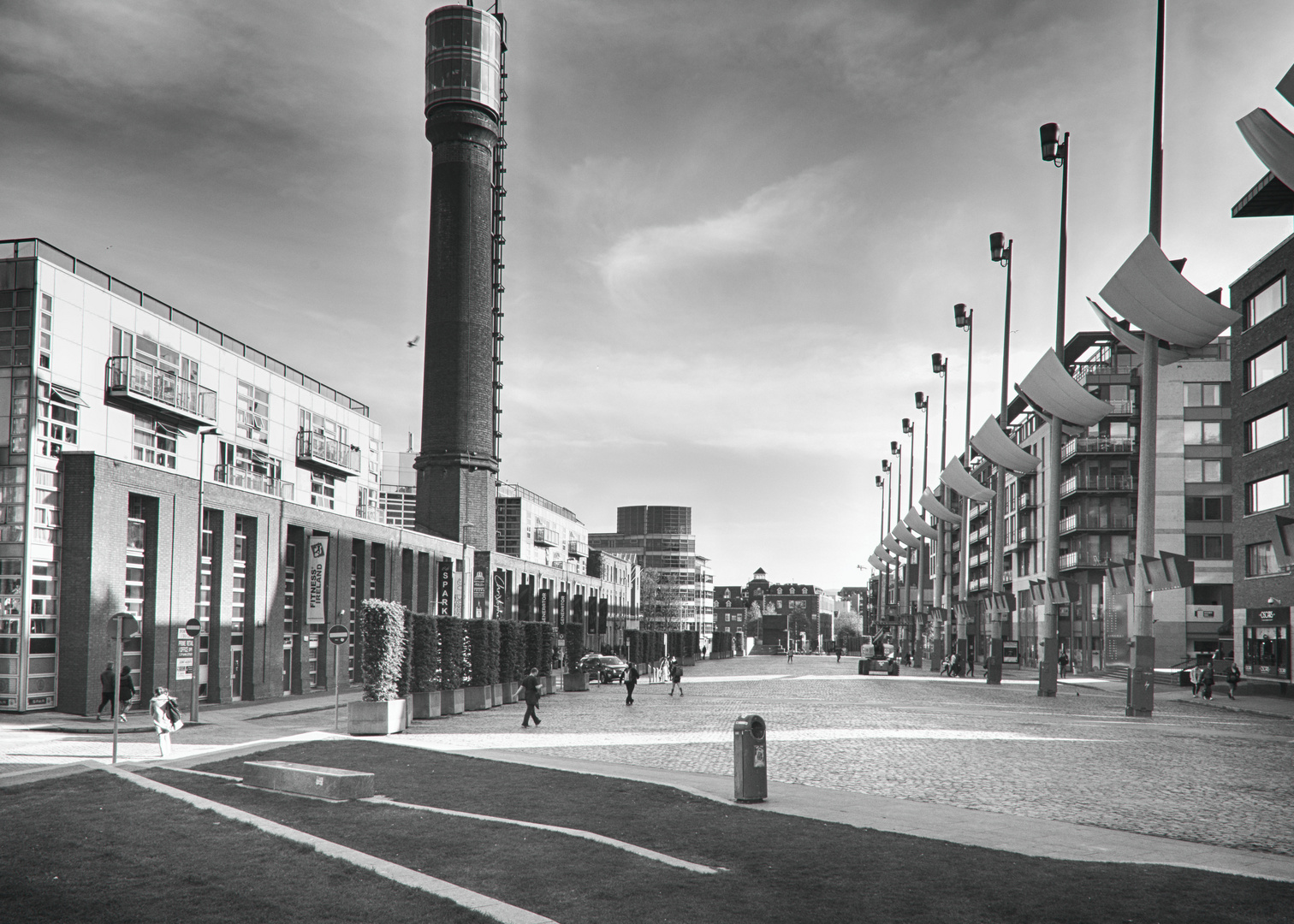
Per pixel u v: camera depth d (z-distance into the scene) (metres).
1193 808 13.91
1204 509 67.69
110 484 30.53
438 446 67.06
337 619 45.62
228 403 41.09
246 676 38.12
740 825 11.68
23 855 9.89
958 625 72.31
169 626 33.22
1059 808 13.70
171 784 15.02
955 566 128.00
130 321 34.31
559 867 9.31
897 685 53.31
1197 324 33.84
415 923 7.52
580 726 27.44
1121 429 75.94
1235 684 41.28
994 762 18.91
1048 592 43.78
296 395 47.44
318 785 13.45
